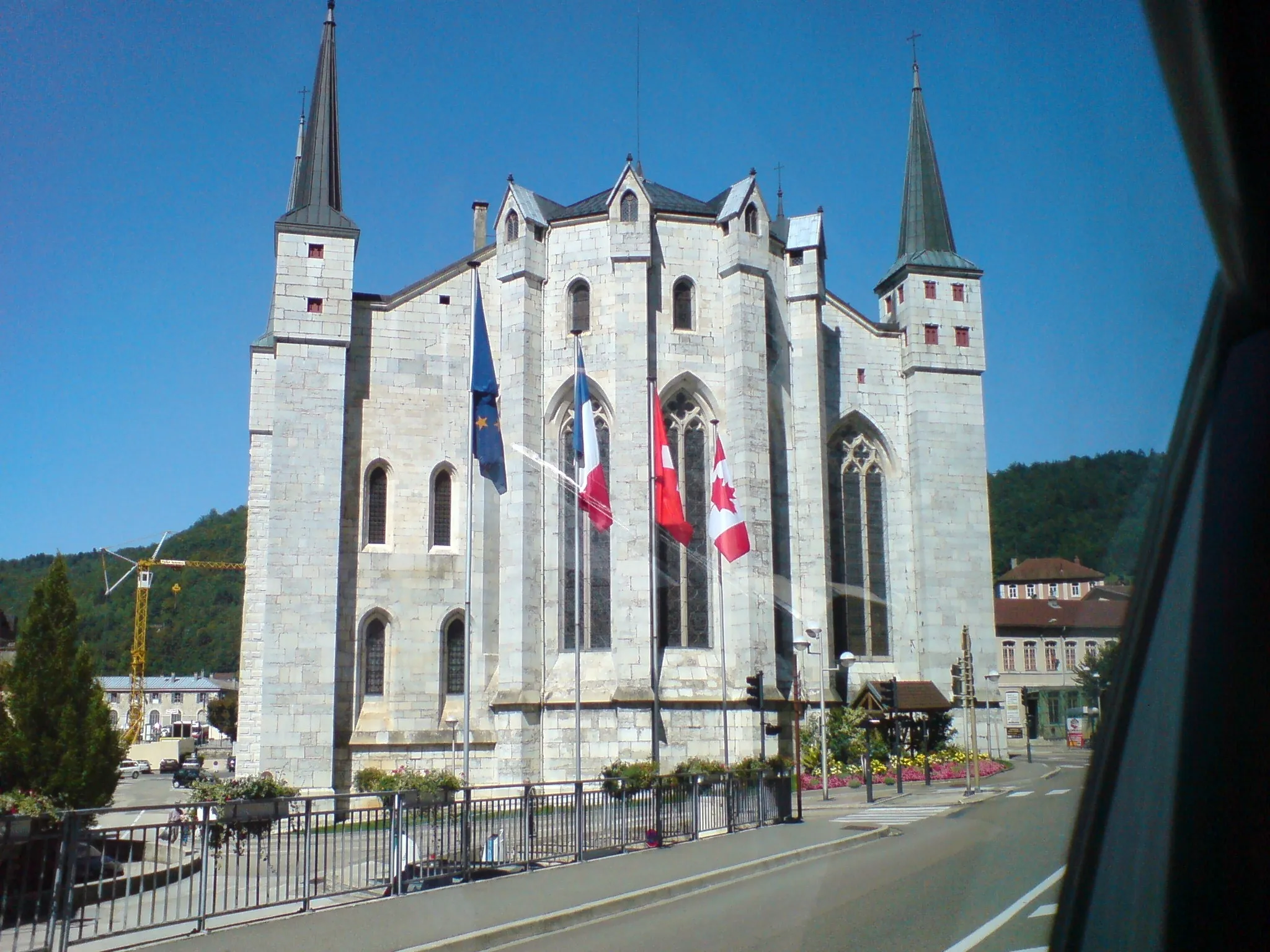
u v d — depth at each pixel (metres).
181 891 14.93
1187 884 3.87
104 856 13.77
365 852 17.42
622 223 41.41
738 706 39.12
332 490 40.03
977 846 9.36
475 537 41.44
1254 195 3.74
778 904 13.11
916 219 50.84
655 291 42.16
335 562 39.56
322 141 43.16
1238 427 4.16
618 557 39.47
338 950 13.04
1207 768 3.95
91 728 29.22
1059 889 4.72
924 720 41.69
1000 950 7.05
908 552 48.06
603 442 41.31
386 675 40.59
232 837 18.03
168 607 152.75
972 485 48.25
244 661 49.75
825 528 43.56
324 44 44.69
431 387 42.56
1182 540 4.21
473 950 13.51
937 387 48.59
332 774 38.34
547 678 39.59
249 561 50.62
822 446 44.22
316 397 40.53
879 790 33.94
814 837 19.92
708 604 40.44
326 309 40.97
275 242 41.16
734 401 41.66
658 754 37.78
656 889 16.58
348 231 41.53
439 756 39.97
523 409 41.03
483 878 18.70
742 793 25.17
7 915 13.71
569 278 42.22
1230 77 3.57
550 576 40.41
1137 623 4.30
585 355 41.59
